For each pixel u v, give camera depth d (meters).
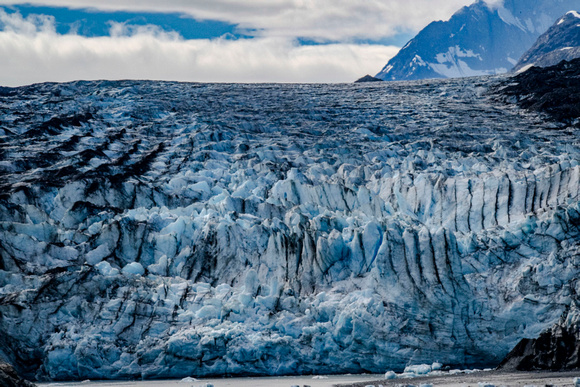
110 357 45.34
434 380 38.97
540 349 41.88
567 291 47.94
